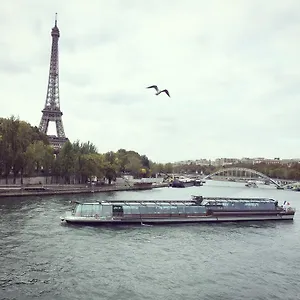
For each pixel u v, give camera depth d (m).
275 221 110.19
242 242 78.88
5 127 155.25
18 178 175.12
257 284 52.44
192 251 68.81
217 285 51.28
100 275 52.66
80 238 74.12
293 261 65.06
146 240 76.25
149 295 46.56
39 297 44.12
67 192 171.25
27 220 88.56
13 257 58.22
